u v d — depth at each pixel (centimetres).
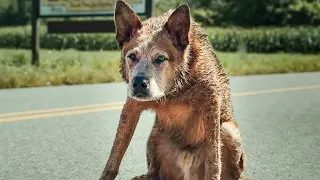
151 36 384
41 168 509
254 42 2992
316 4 3788
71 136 656
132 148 594
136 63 376
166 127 410
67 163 528
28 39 3036
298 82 1336
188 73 385
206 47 404
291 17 3797
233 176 418
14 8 4003
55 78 1292
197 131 400
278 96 1059
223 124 410
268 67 1794
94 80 1323
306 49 2970
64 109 860
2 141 624
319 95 1084
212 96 389
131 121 404
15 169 504
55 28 1705
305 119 796
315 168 520
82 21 1661
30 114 809
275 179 481
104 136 658
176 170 420
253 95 1066
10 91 1102
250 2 3900
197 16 3941
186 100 388
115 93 1073
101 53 2345
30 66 1611
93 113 827
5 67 1609
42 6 1692
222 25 3900
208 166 392
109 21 1630
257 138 654
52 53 2311
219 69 419
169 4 3500
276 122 768
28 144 610
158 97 373
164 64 377
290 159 553
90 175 489
